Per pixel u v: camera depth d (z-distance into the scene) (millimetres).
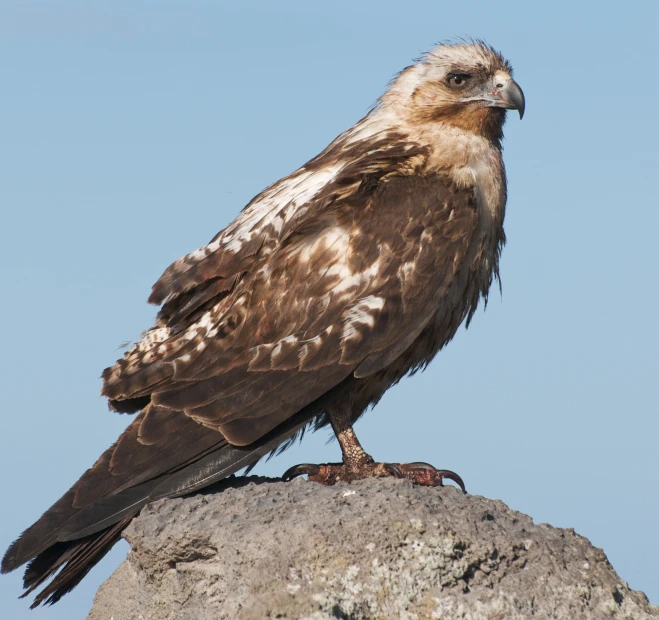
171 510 10109
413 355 12344
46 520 10156
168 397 10961
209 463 10672
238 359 11266
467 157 12906
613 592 9336
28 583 10328
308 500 9797
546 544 9453
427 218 12016
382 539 9086
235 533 9383
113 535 10562
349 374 11375
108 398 11305
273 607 8781
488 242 12711
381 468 11422
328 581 9000
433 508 9383
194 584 9578
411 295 11695
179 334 11562
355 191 12109
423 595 9008
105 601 10391
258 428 10867
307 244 11789
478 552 9133
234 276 11773
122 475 10438
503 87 13648
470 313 12797
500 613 8961
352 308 11500
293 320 11484
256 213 12398
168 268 12281
